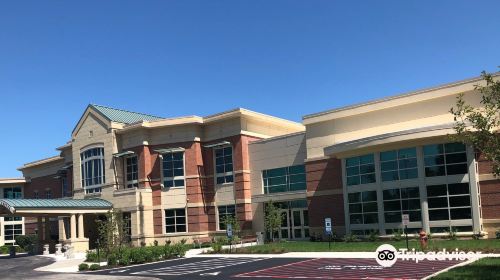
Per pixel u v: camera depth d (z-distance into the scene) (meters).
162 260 30.02
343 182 35.88
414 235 31.58
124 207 45.81
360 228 34.53
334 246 30.61
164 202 45.97
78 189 50.78
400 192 32.56
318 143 38.97
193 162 45.75
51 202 43.03
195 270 23.55
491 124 15.05
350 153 35.28
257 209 43.66
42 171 64.12
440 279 15.48
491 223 29.42
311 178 38.78
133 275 23.17
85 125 50.94
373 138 33.09
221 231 44.72
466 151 30.28
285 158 42.34
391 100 35.16
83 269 27.80
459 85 32.19
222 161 45.62
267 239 41.84
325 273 19.70
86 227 49.50
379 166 33.66
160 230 45.62
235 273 21.48
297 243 35.44
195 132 46.16
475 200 29.70
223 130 45.66
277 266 23.17
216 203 45.47
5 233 62.91
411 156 32.28
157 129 47.09
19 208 40.16
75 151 51.59
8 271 29.66
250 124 45.59
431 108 33.50
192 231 44.88
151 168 46.81
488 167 29.89
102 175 48.56
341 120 37.91
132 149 47.53
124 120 50.00
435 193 31.16
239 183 44.03
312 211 38.41
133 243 44.56
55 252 43.53
